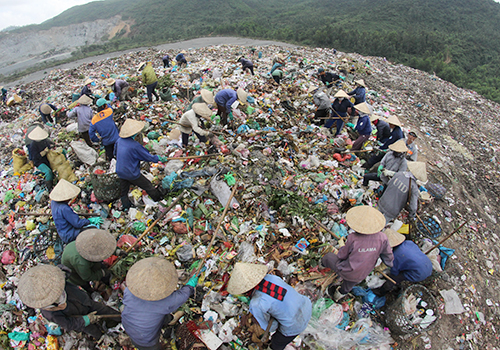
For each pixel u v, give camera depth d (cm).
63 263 341
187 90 985
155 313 289
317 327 370
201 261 416
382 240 352
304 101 969
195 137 709
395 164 542
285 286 312
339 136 799
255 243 457
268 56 1848
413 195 479
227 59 1667
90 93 918
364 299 423
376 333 384
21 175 646
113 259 419
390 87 1503
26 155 650
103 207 521
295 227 484
